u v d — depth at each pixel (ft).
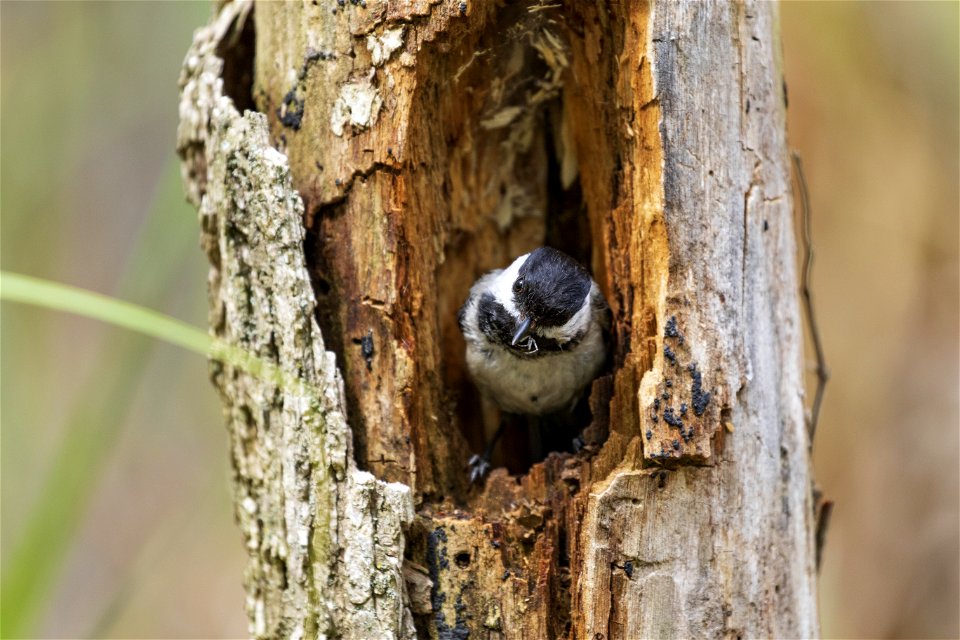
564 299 30.37
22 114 45.83
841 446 50.14
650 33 23.40
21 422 40.47
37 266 46.98
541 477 25.62
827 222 51.80
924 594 47.37
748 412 24.16
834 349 51.08
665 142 23.44
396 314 24.94
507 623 24.12
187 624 45.98
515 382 32.94
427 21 23.72
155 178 51.72
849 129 51.55
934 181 51.31
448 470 27.48
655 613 23.40
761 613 24.47
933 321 50.85
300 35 25.12
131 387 30.32
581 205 32.96
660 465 23.36
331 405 23.44
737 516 23.99
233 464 26.89
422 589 23.95
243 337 25.04
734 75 24.04
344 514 23.35
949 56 50.24
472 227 32.73
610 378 27.30
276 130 26.00
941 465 48.55
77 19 47.19
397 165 24.35
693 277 23.47
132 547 47.14
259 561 25.82
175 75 50.62
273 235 23.84
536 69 29.04
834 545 49.39
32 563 23.68
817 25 50.62
